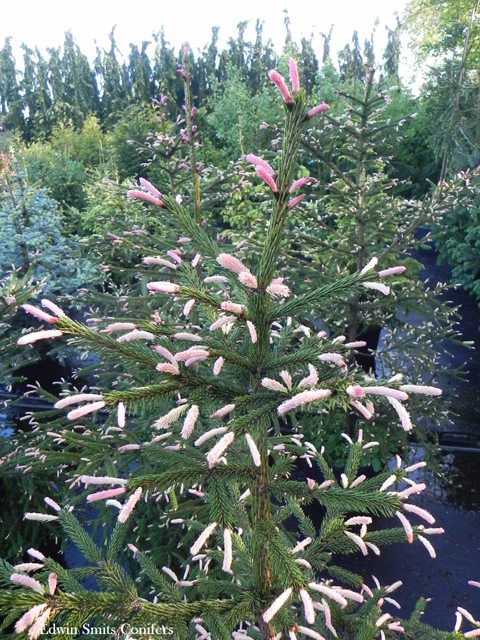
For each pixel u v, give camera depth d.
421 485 1.25
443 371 4.48
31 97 24.50
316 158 4.31
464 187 4.26
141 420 3.47
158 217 4.85
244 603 1.47
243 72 21.73
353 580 1.86
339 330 4.78
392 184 4.50
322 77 16.27
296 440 1.91
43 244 6.39
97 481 1.08
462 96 9.80
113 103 23.08
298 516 1.91
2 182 6.95
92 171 12.70
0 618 1.98
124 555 3.52
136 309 4.33
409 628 1.86
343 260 5.25
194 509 2.73
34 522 3.78
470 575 4.23
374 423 4.60
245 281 1.06
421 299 4.38
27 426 5.96
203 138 14.98
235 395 1.26
